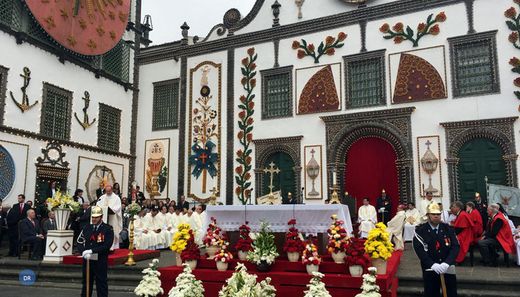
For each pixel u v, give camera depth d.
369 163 17.62
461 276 8.86
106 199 12.64
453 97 16.08
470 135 15.70
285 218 9.02
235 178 19.61
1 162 15.30
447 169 15.82
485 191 15.36
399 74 17.12
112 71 21.09
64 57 18.17
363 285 6.36
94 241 7.86
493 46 15.64
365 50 17.78
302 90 18.83
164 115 21.94
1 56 15.53
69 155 18.25
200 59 21.31
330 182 17.62
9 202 15.48
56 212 11.84
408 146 16.48
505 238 10.20
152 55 22.52
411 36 17.03
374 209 15.33
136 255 11.91
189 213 16.17
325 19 18.61
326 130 18.05
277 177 19.06
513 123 15.02
